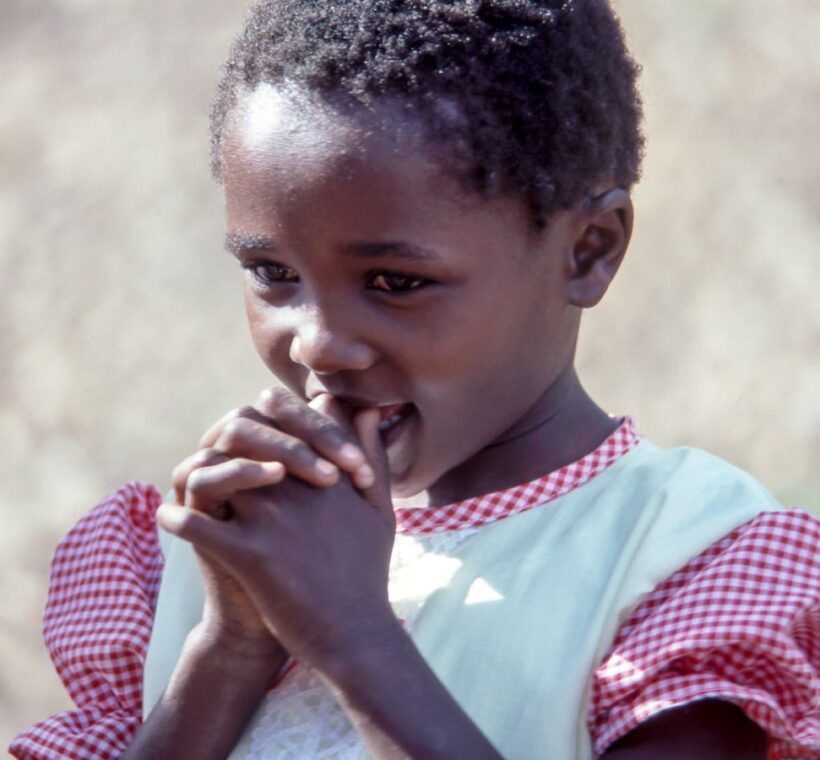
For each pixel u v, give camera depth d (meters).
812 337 22.14
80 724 7.98
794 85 26.16
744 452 20.59
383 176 6.75
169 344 24.16
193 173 26.89
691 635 6.81
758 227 23.86
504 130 6.96
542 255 7.23
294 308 7.01
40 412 23.36
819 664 7.18
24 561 20.84
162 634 7.90
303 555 6.73
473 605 7.27
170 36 29.83
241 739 7.30
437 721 6.54
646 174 24.78
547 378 7.46
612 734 6.82
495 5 7.17
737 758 6.85
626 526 7.38
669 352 22.20
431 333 6.92
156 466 22.25
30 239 26.14
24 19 30.91
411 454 7.22
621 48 7.82
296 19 7.12
